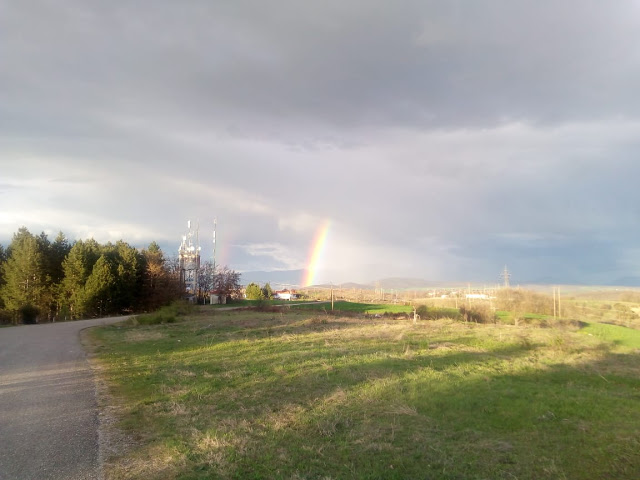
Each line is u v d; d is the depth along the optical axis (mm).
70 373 12195
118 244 69188
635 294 44094
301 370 12117
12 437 6699
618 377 12602
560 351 17031
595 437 6840
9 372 12422
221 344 18234
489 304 39062
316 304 64500
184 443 6375
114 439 6613
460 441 6609
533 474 5422
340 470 5496
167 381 10867
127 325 31906
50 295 57000
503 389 10000
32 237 56625
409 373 11664
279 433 6895
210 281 97812
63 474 5320
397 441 6559
